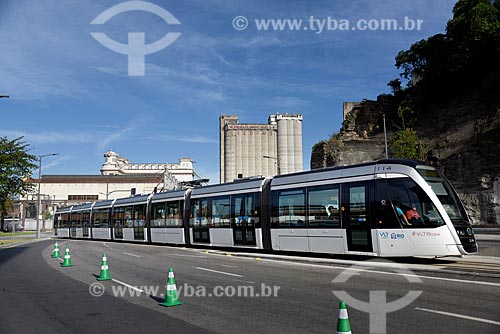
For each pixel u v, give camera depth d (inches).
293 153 3816.4
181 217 1047.0
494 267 523.5
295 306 346.3
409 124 2262.6
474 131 1824.6
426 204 572.4
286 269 580.7
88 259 805.2
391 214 594.9
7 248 1302.9
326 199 686.5
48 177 4215.1
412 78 2659.9
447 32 2258.9
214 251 912.3
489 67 2146.9
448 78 2346.2
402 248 579.5
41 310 357.7
